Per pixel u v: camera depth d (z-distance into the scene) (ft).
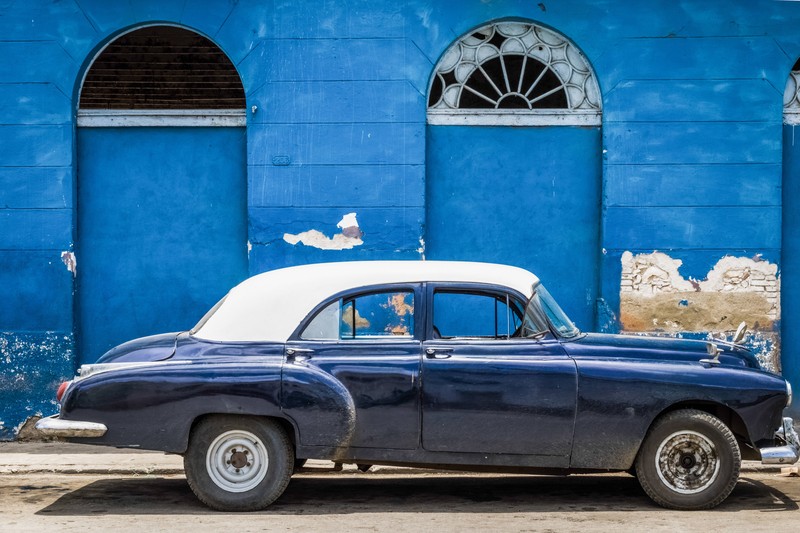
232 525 21.24
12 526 21.31
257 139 32.63
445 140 33.30
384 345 22.68
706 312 32.55
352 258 32.63
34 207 32.42
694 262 32.53
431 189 33.27
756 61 32.50
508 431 22.34
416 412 22.31
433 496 24.36
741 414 22.57
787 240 33.22
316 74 32.58
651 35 32.50
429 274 23.45
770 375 22.94
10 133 32.42
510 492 24.86
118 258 33.30
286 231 32.63
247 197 32.91
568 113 33.14
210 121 33.24
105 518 21.97
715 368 22.81
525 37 33.32
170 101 33.37
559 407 22.30
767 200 32.53
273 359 22.50
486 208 33.35
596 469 22.65
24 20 32.42
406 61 32.55
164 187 33.35
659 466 22.66
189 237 33.35
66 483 26.05
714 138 32.55
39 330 32.42
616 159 32.58
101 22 32.58
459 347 22.62
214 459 22.44
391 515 22.27
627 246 32.55
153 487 25.43
